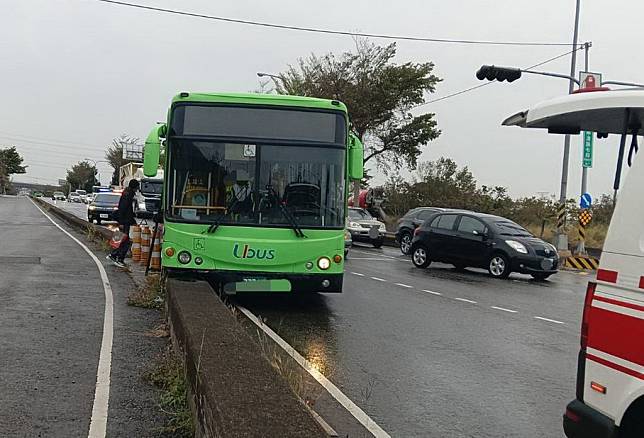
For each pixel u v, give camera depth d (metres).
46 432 4.65
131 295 10.26
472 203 36.91
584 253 24.72
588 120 4.07
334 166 9.82
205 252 9.41
